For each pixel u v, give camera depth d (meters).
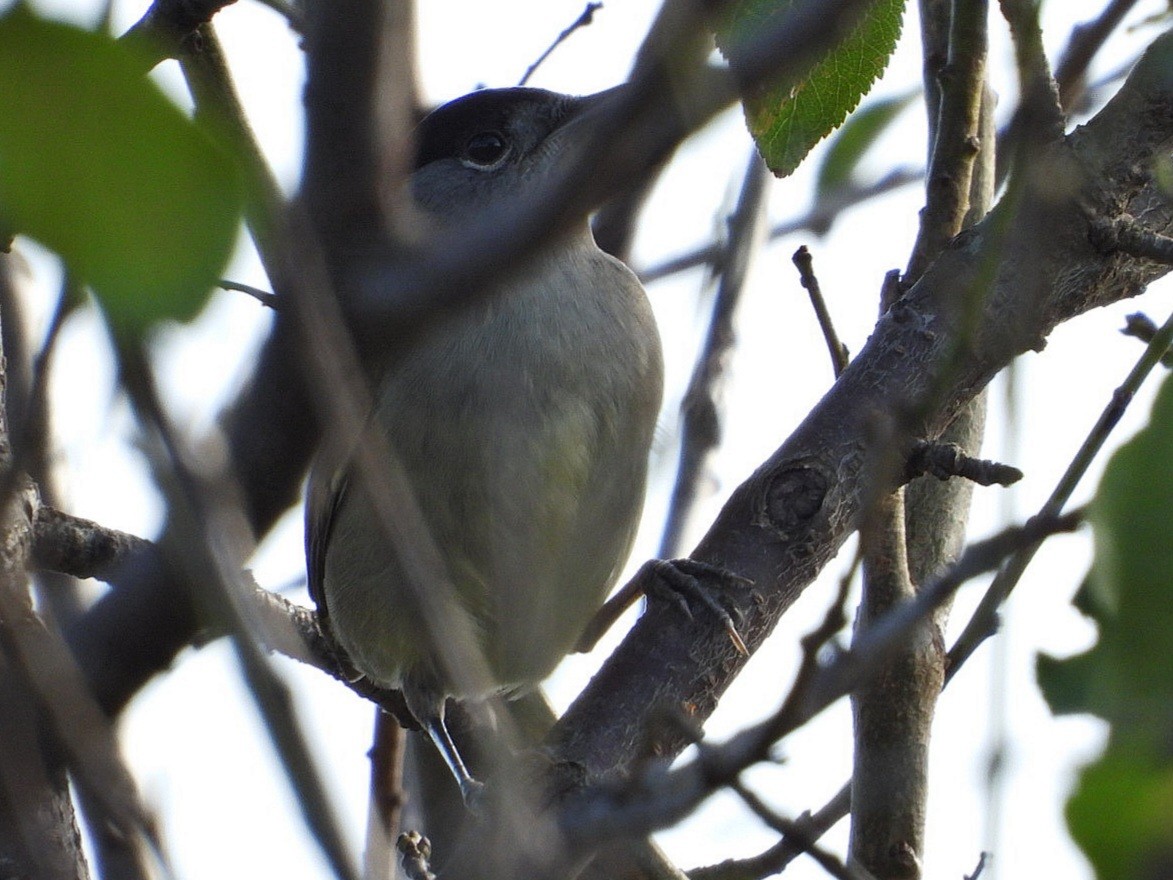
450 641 3.36
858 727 6.39
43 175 2.04
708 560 6.33
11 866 3.86
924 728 6.30
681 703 6.04
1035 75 4.19
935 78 6.70
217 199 2.10
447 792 8.70
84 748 3.40
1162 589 2.88
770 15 3.28
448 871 4.36
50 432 4.88
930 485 7.03
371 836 4.61
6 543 4.38
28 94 2.02
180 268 2.09
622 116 2.44
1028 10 4.00
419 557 3.37
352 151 3.16
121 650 3.49
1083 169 5.95
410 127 3.96
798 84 4.88
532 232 2.53
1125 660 2.89
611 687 6.12
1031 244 4.21
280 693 2.85
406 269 2.69
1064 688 3.23
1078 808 2.78
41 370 3.22
